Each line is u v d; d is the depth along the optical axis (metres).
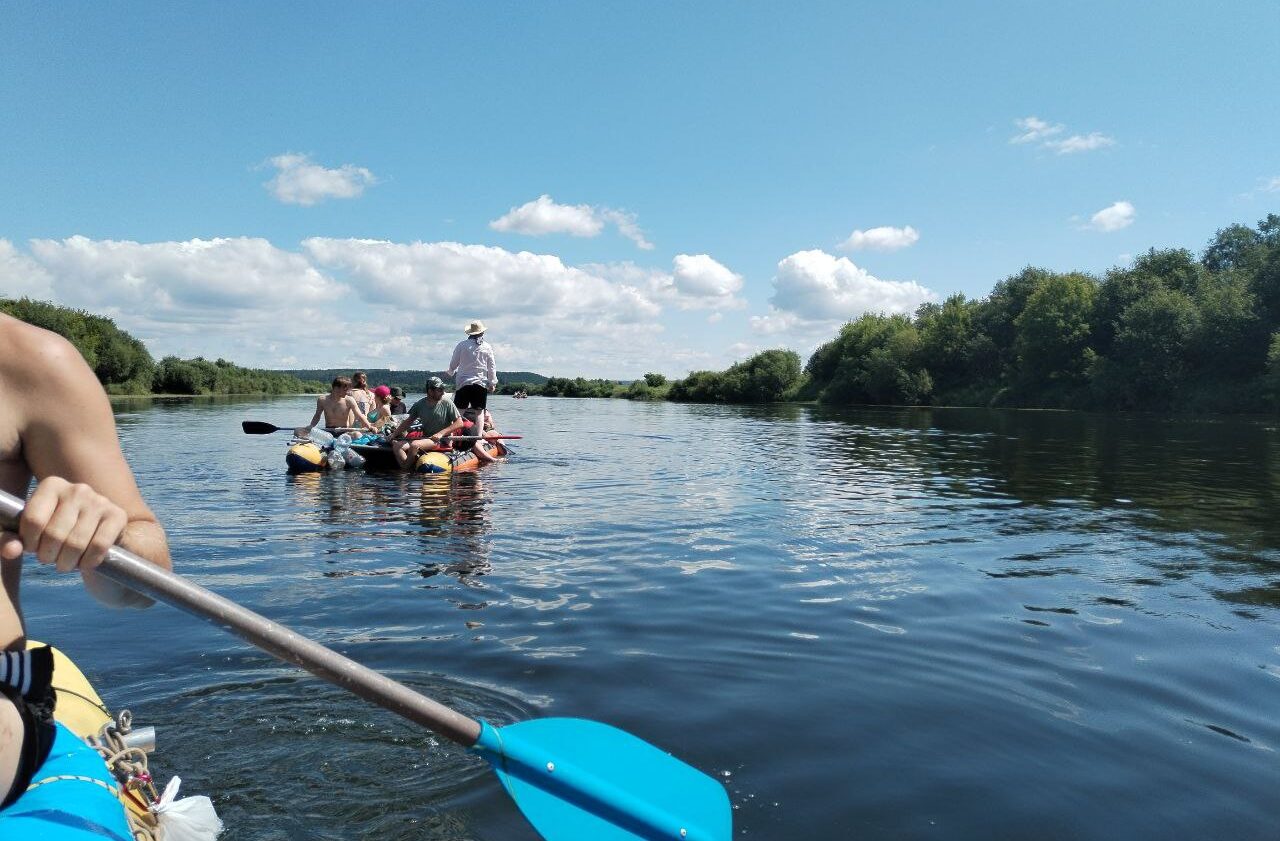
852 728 2.91
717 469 11.50
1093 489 9.29
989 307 55.56
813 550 5.93
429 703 1.78
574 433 20.67
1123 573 5.25
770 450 15.05
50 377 1.40
